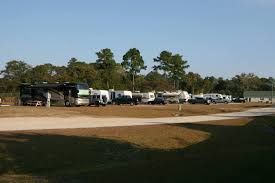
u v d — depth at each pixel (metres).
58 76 117.38
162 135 28.91
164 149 25.11
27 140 24.48
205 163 15.92
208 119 45.91
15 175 15.81
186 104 100.88
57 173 15.84
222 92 192.62
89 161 20.75
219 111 66.00
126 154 22.61
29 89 69.88
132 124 36.84
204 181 12.29
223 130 33.81
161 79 159.75
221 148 25.00
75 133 28.30
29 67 127.19
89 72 123.38
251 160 16.41
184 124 37.50
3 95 90.06
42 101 68.69
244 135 31.17
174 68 160.62
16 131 28.73
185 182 12.23
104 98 84.31
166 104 95.75
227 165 15.15
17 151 21.33
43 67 121.62
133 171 14.59
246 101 149.12
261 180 12.35
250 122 42.06
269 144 26.30
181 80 163.38
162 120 43.44
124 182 12.63
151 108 68.44
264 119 46.22
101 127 33.09
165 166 15.55
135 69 145.38
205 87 178.38
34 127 32.56
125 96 89.00
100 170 15.57
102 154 22.27
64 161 20.38
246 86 196.38
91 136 26.91
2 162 19.20
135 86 146.88
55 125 34.88
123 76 143.50
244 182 12.09
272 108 81.00
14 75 125.38
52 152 21.70
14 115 43.00
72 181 13.08
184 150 24.77
